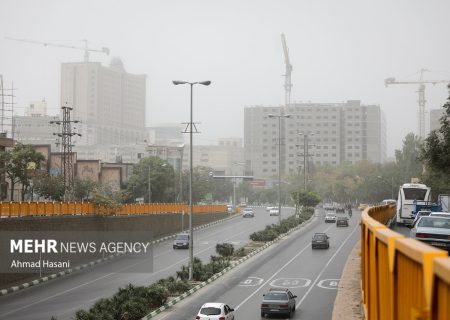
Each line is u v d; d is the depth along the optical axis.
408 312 7.20
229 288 45.12
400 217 60.41
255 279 48.84
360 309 25.72
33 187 79.69
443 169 46.84
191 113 51.38
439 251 5.78
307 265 55.56
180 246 72.38
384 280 10.32
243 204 188.50
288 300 34.03
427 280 5.66
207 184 143.38
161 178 111.38
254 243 75.56
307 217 109.56
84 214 62.72
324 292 42.19
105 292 44.12
